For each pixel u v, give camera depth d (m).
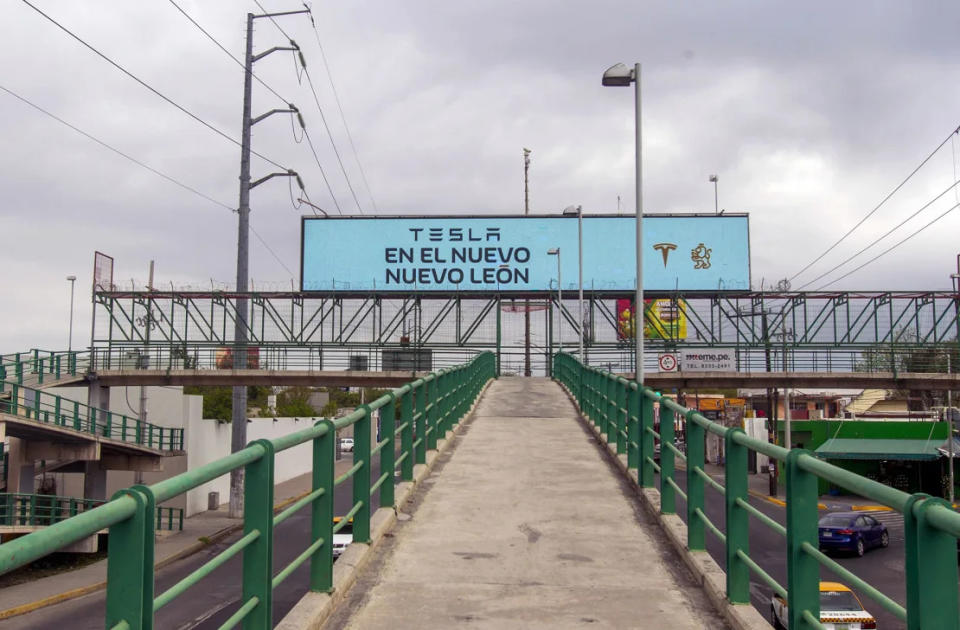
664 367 41.53
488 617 6.62
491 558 8.35
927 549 3.44
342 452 56.88
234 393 32.78
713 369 40.72
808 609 4.94
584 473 13.16
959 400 56.03
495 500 11.10
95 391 38.06
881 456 37.56
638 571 7.94
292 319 43.75
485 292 45.34
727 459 6.72
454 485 12.13
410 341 44.69
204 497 37.59
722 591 6.86
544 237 45.66
